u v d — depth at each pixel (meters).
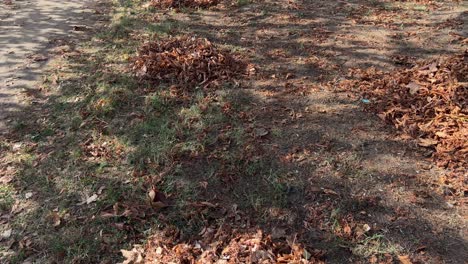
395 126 4.18
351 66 5.21
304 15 6.67
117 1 7.60
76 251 3.20
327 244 3.15
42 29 6.64
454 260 3.00
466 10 6.52
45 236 3.32
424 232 3.20
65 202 3.59
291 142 4.06
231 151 3.99
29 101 4.87
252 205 3.47
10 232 3.37
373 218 3.32
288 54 5.54
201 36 6.07
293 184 3.62
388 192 3.52
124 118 4.48
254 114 4.43
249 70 5.17
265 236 3.20
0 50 6.04
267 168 3.79
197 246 3.15
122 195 3.61
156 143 4.11
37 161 4.02
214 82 4.92
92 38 6.24
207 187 3.65
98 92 4.88
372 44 5.70
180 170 3.81
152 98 4.70
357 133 4.13
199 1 7.12
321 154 3.91
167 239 3.23
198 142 4.08
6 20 7.04
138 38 6.11
